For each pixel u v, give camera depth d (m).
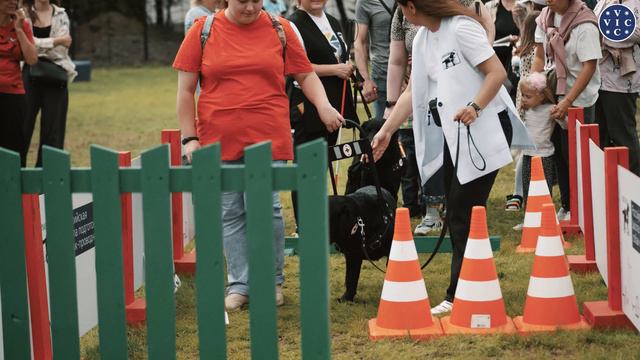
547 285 10.27
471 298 10.26
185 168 7.99
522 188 16.78
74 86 51.22
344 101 14.18
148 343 8.24
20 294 8.36
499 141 10.52
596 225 12.21
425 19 10.52
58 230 8.20
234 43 10.91
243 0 10.64
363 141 11.73
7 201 8.25
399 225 10.38
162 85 50.97
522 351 9.70
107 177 8.08
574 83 14.87
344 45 14.37
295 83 13.88
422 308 10.34
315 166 7.66
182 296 12.29
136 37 70.81
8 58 15.59
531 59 16.31
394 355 9.66
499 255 13.98
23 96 15.91
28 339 8.42
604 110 16.17
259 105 10.88
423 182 11.18
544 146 15.29
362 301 11.75
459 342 9.93
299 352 10.01
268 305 7.91
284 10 27.55
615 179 10.03
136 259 12.30
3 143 15.85
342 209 10.90
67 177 8.12
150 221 8.07
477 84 10.47
